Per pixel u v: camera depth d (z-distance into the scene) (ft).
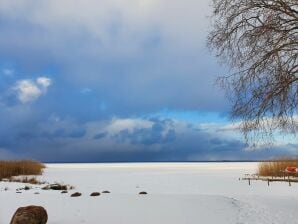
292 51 40.37
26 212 37.76
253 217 47.32
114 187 110.32
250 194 87.25
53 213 49.06
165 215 47.88
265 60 40.50
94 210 50.90
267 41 40.42
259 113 41.50
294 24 40.24
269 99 40.42
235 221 44.78
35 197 64.69
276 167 141.38
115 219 45.47
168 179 143.74
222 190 100.78
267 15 40.60
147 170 233.14
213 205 55.77
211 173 181.98
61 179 141.79
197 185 116.57
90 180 138.72
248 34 41.55
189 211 50.67
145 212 49.70
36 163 160.66
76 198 62.49
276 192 93.09
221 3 42.75
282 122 41.34
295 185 109.70
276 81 40.14
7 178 128.36
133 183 125.80
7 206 55.42
